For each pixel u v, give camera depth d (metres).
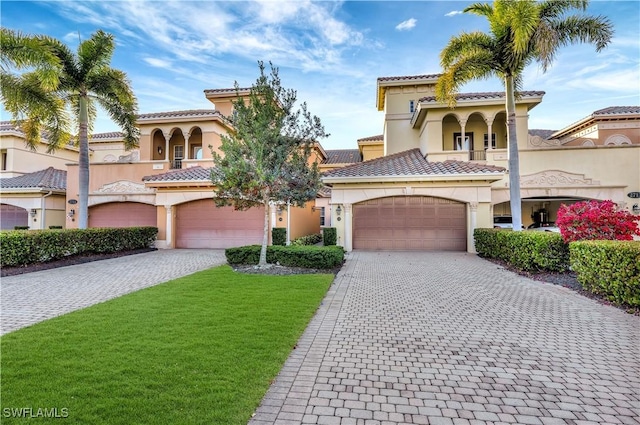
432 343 5.51
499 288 9.41
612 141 23.39
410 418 3.48
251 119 11.63
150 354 4.71
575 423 3.42
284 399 3.80
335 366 4.65
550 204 23.48
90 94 17.92
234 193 11.77
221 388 3.84
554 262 10.74
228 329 5.74
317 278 10.18
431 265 13.34
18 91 14.94
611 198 19.33
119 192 21.23
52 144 17.64
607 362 4.80
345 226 18.27
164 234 20.02
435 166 18.56
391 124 25.27
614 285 7.60
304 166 12.21
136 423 3.19
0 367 4.29
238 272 11.33
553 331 6.05
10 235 11.98
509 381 4.26
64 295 8.61
